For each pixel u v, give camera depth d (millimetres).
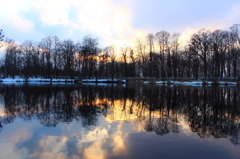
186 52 41750
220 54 36125
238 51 34531
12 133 5152
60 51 46281
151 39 44750
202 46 35906
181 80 35594
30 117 7184
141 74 57219
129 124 6215
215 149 4094
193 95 15672
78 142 4477
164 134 5137
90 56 43594
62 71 50250
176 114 7926
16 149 4051
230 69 40906
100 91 19438
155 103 11125
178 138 4812
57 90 19891
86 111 8500
